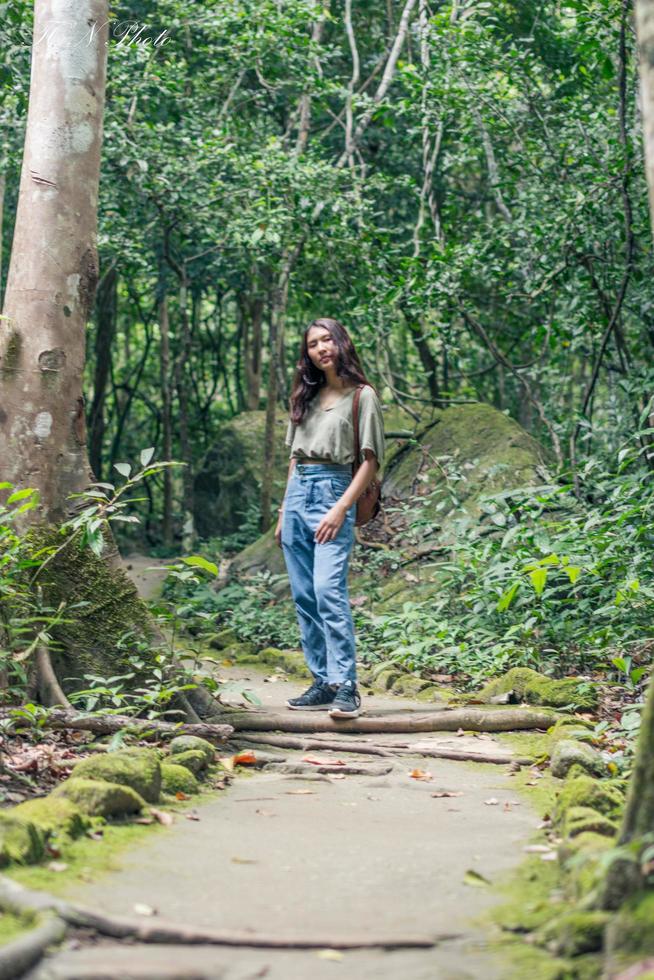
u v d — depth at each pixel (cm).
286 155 1067
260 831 353
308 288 1316
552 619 664
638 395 887
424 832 357
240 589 964
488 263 1024
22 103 950
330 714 532
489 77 1028
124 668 508
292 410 570
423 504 953
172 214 1142
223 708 539
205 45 1197
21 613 487
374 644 766
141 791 373
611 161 912
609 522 665
